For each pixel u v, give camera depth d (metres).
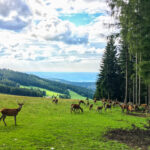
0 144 9.53
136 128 14.87
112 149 9.34
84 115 21.30
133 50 14.55
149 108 27.78
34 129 13.01
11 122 15.41
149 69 15.07
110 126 15.19
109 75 51.88
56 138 10.99
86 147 9.53
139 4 12.45
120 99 53.19
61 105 31.20
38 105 29.31
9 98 36.59
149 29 12.44
